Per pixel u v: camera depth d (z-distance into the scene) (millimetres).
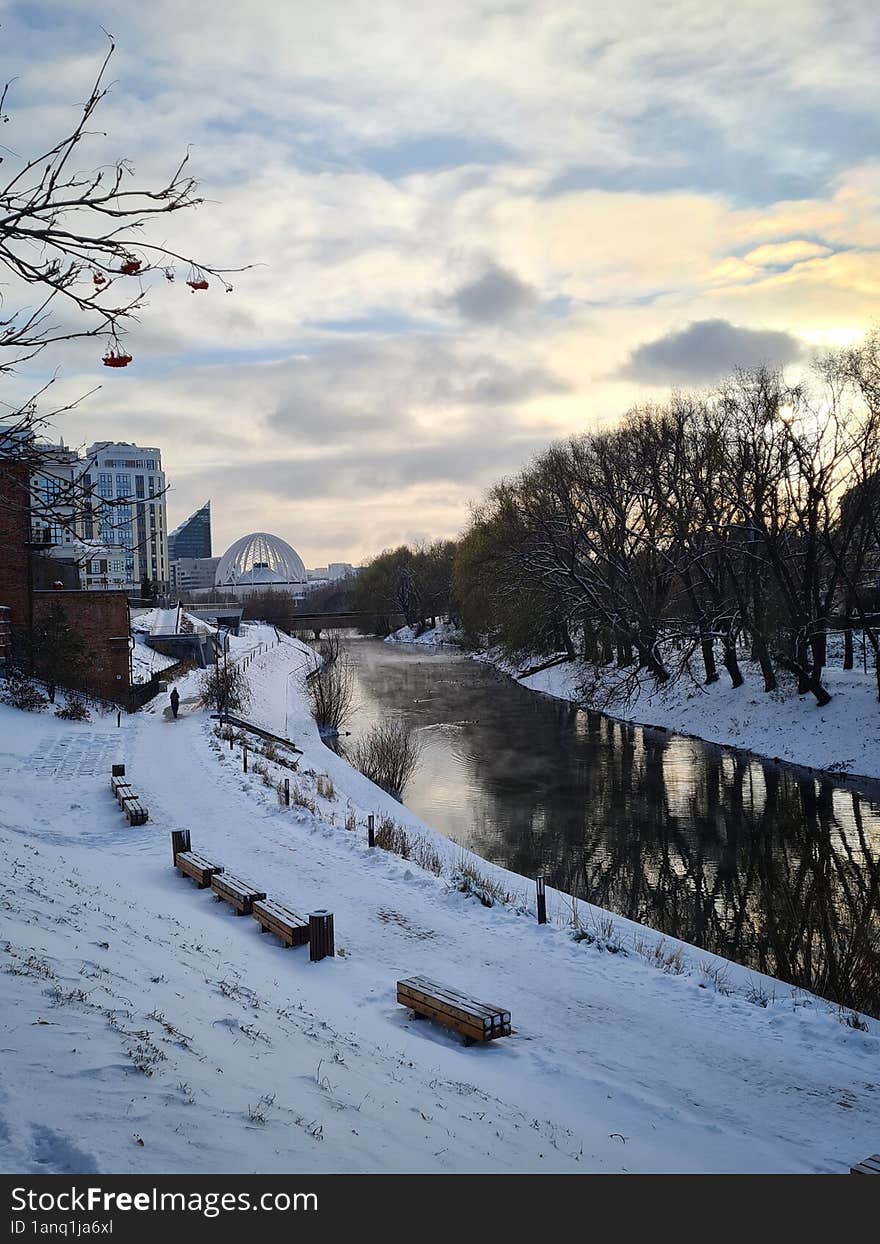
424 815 28984
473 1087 9102
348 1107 7277
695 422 44875
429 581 117188
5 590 41469
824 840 25531
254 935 14812
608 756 38156
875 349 33844
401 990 11750
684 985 12742
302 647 99750
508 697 58000
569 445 56094
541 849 25125
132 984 9172
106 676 44625
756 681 45375
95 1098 5887
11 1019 6918
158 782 27156
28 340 4875
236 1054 7855
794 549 42562
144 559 142000
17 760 29344
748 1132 8695
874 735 34281
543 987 12664
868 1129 8844
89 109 4656
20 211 4719
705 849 24906
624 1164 7570
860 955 16562
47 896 12297
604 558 50156
